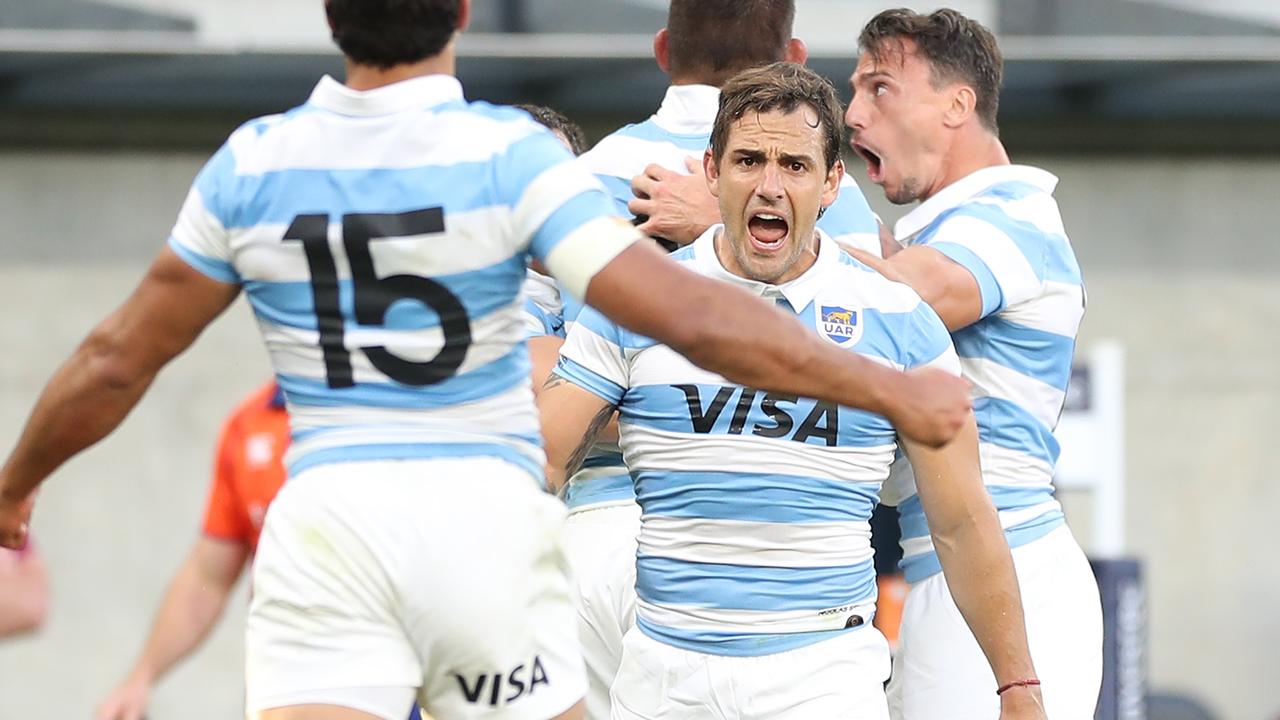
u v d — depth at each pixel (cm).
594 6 2633
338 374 934
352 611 932
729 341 869
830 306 1196
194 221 930
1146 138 3052
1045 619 1352
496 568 937
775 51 1430
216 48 2584
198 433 2914
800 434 1172
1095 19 2684
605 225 891
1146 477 3088
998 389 1371
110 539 2892
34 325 2881
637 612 1245
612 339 1204
